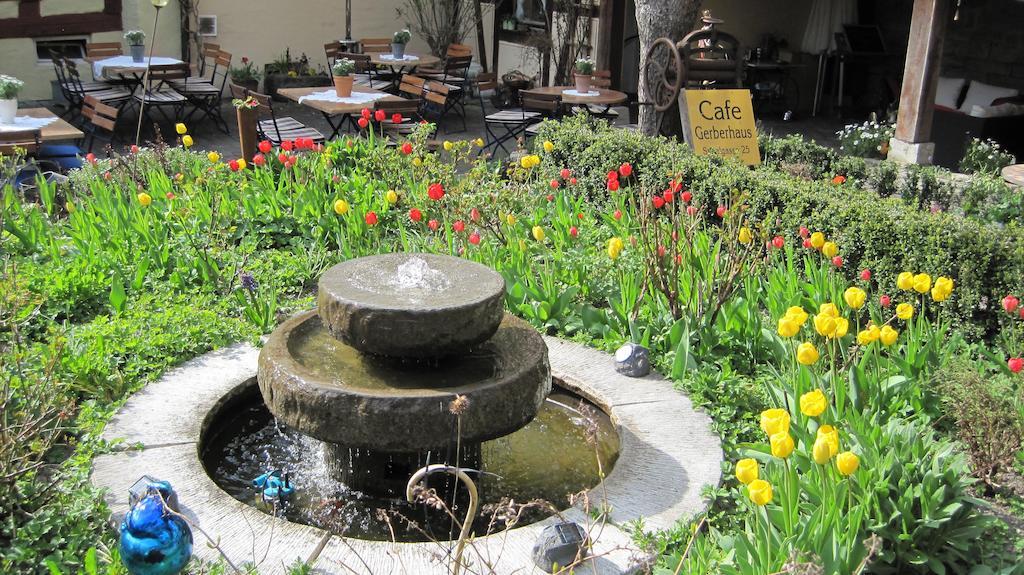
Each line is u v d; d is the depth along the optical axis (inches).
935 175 301.4
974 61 515.8
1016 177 293.6
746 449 169.9
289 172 315.3
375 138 348.8
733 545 135.4
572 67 568.7
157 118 501.0
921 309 204.5
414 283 161.9
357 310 150.3
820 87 571.2
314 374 152.3
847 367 182.7
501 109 571.2
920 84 378.9
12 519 136.4
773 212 233.0
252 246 263.3
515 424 153.8
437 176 294.2
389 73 559.5
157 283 235.8
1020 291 202.8
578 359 205.6
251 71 572.4
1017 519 155.5
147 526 115.5
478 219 245.9
